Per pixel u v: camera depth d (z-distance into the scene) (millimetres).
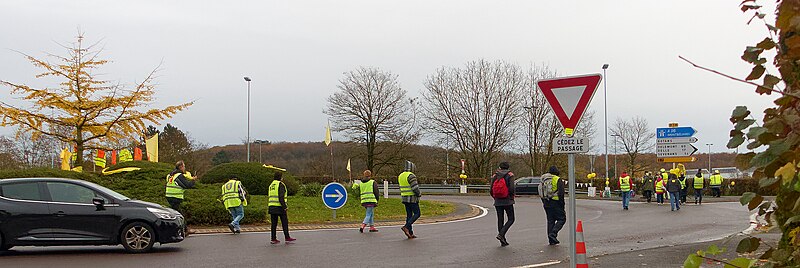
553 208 13367
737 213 23266
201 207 17422
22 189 11711
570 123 6965
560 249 12562
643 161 62094
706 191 41375
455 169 53656
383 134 51250
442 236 15336
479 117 52000
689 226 17969
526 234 15750
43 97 23109
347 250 12578
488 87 51719
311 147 80062
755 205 2869
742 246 2959
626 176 27078
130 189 20297
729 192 42562
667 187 25844
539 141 51938
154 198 19500
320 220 19609
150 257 11492
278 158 79625
